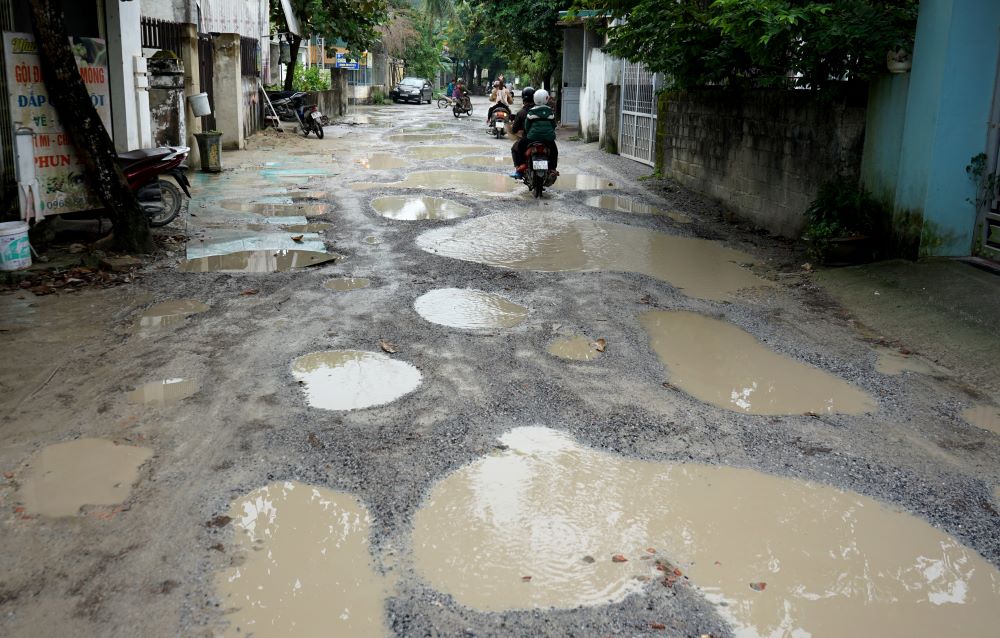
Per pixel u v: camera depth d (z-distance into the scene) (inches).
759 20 288.8
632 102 701.3
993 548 138.1
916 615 120.8
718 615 119.0
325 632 113.0
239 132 710.5
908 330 240.7
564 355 220.8
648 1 396.8
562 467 160.6
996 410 191.3
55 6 283.6
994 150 275.6
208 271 293.7
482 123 1166.3
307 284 280.8
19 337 221.0
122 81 433.4
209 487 149.1
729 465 163.6
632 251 346.6
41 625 112.3
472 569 128.0
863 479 159.3
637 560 131.6
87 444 163.9
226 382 195.6
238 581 123.2
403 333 233.9
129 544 131.2
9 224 276.1
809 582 127.6
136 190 340.5
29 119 293.4
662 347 229.9
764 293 285.7
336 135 901.8
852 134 323.6
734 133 437.7
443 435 171.8
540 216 422.3
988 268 272.7
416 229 378.9
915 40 281.3
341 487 150.7
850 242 303.6
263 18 879.1
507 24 1073.5
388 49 2047.2
